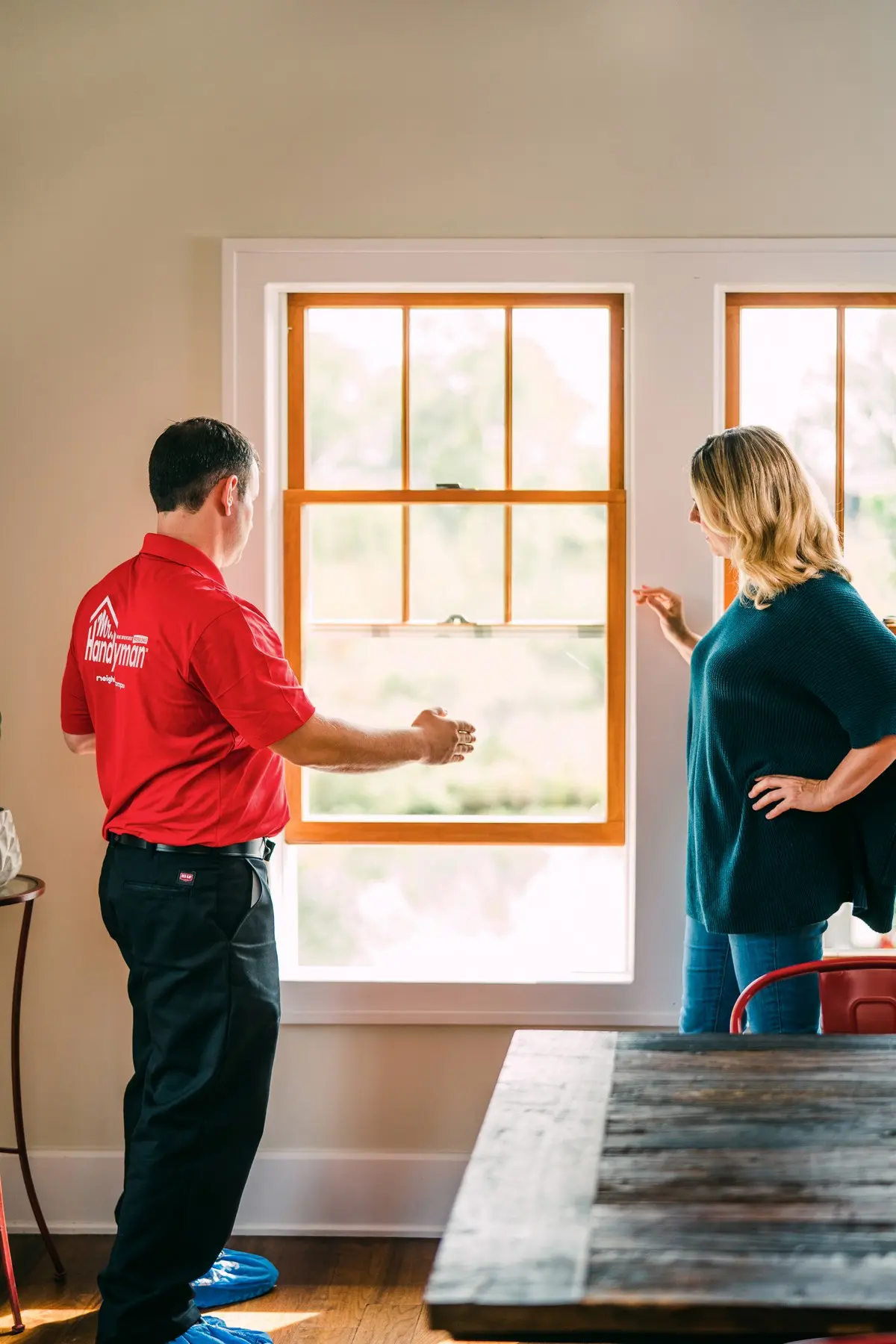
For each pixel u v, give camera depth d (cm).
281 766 225
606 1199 112
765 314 277
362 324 280
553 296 277
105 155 272
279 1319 235
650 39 267
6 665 276
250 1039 211
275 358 276
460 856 286
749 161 267
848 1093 137
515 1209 111
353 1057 274
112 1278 210
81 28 271
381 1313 238
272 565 275
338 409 281
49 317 273
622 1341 103
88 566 275
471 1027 273
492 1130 129
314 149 270
